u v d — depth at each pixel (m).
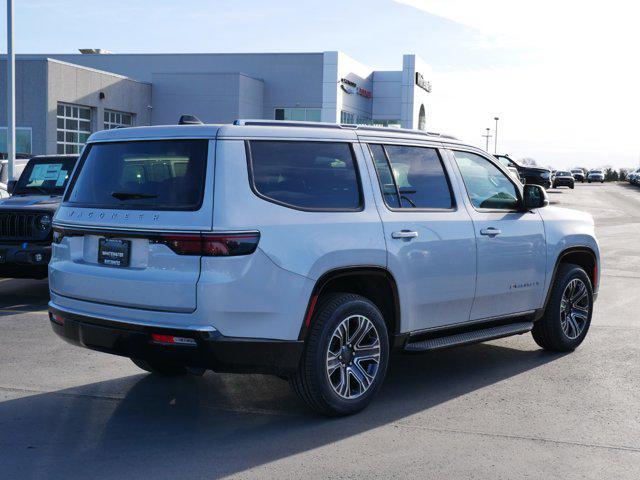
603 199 45.31
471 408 5.55
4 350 7.13
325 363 5.09
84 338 5.16
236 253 4.68
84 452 4.60
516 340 7.95
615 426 5.18
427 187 5.97
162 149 5.02
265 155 5.02
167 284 4.70
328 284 5.39
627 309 9.82
